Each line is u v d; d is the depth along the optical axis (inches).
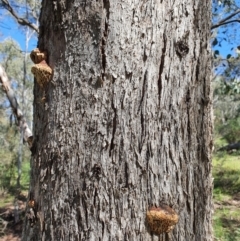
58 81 29.5
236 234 135.6
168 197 28.1
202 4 31.3
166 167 28.2
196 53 30.3
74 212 27.8
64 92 29.1
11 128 292.8
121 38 28.0
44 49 31.3
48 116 29.9
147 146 27.8
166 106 28.5
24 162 319.9
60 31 29.9
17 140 298.7
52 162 29.2
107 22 28.1
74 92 28.7
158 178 27.9
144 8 28.4
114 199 27.3
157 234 27.4
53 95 29.8
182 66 29.3
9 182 276.2
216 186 263.9
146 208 27.5
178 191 28.6
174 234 28.1
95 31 28.3
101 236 27.2
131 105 27.8
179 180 28.7
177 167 28.7
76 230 27.6
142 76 28.1
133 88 27.9
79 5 28.9
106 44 28.0
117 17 28.1
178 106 29.0
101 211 27.3
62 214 28.2
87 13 28.5
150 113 28.0
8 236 199.2
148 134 27.9
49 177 29.3
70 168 28.2
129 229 27.2
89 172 27.7
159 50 28.5
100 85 28.0
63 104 29.0
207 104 31.4
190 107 29.6
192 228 29.3
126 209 27.3
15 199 222.1
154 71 28.3
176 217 27.5
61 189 28.4
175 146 28.7
